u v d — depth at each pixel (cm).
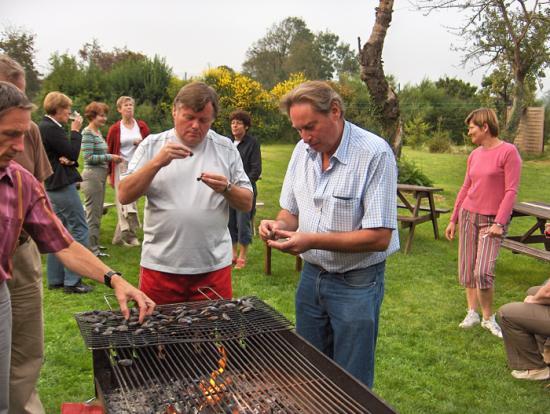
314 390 208
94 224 653
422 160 1864
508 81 1666
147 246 320
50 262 553
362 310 273
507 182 451
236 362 229
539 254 600
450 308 543
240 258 652
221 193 305
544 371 390
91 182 642
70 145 517
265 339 247
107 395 213
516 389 379
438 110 2542
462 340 464
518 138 2173
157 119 2238
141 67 2347
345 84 2494
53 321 471
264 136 2470
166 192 310
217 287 326
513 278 661
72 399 348
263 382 217
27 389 292
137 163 313
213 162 319
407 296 578
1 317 208
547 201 1234
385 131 1091
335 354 285
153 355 237
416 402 359
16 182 216
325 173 271
